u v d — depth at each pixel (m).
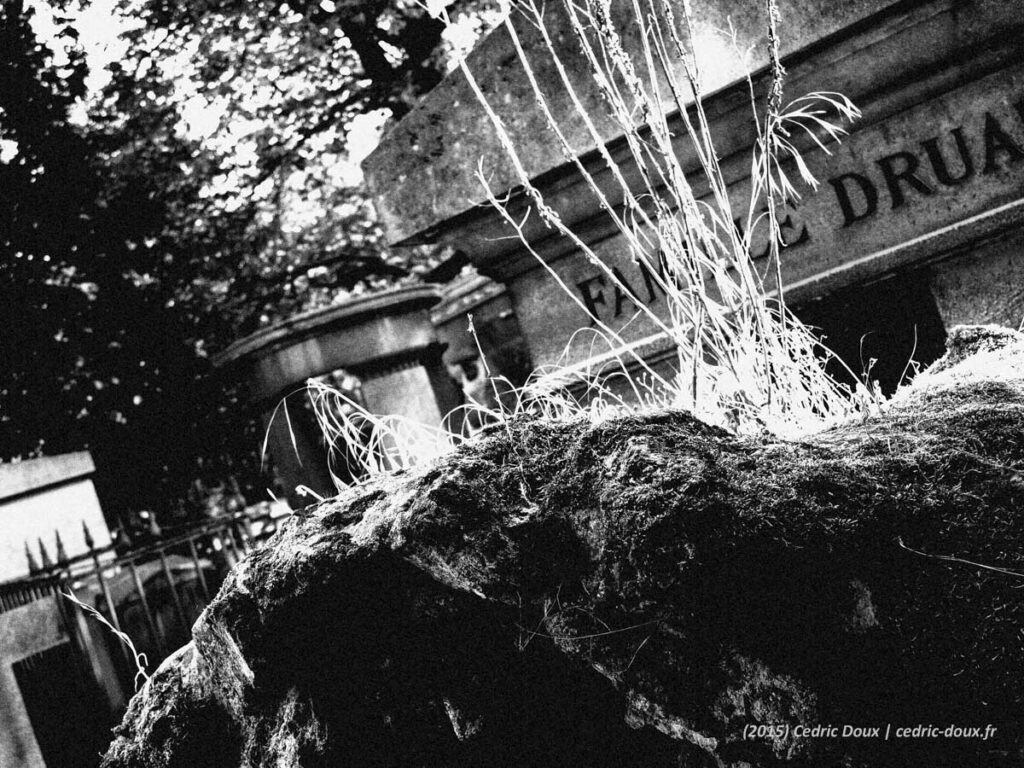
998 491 0.93
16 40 8.53
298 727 1.32
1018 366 1.30
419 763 1.27
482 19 7.23
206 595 5.11
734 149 3.02
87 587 4.88
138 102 9.21
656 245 3.24
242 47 9.34
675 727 1.04
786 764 0.96
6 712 3.99
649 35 2.95
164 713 1.50
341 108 9.88
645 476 1.05
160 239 9.23
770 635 0.97
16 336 8.25
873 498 0.96
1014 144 2.67
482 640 1.20
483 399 6.88
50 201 8.57
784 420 1.51
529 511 1.12
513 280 3.64
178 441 8.93
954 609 0.89
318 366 5.15
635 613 1.04
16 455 8.45
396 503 1.23
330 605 1.26
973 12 2.58
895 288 2.88
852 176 2.92
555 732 1.20
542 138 3.25
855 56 2.75
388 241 3.63
